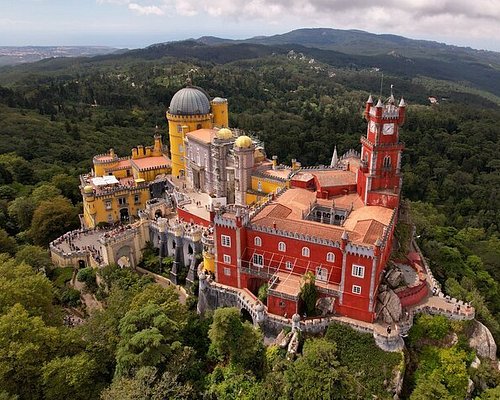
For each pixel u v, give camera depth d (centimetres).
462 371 7388
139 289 8775
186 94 13162
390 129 8931
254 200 11488
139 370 6556
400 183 9350
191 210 11156
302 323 7638
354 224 8550
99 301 9850
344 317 7881
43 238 12494
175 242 10412
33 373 6931
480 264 12225
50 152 19625
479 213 17750
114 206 12550
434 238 13012
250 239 8756
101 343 7581
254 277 8656
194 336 8206
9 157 18088
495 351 8206
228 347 7325
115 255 10512
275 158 12125
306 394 6431
